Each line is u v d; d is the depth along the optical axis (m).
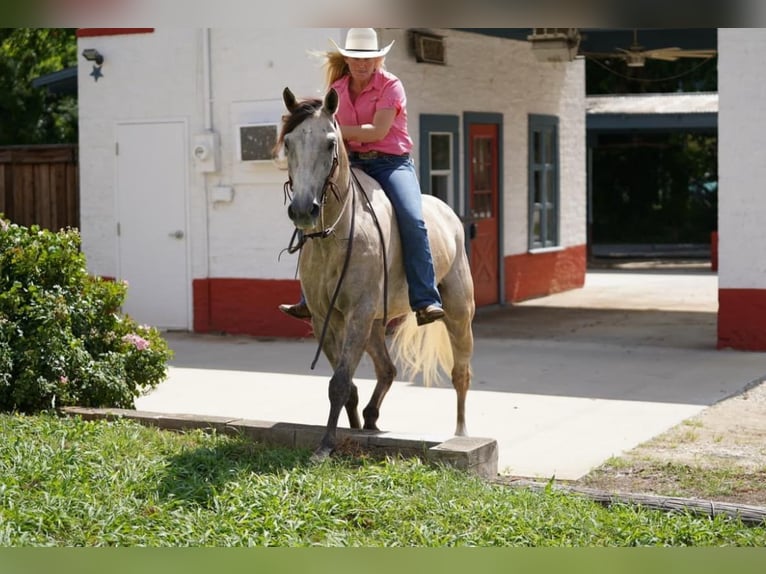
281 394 10.98
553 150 20.05
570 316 16.95
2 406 8.79
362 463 7.07
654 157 37.09
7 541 5.50
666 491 7.23
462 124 16.81
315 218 6.48
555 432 9.12
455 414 9.87
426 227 7.73
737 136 12.98
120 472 6.71
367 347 7.93
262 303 15.02
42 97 24.67
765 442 8.67
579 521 6.08
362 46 7.52
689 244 36.28
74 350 8.91
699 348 13.62
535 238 19.62
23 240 9.29
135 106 15.65
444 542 5.70
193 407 10.34
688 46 18.47
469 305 8.33
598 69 38.06
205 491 6.32
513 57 18.34
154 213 15.64
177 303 15.59
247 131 14.74
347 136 7.41
